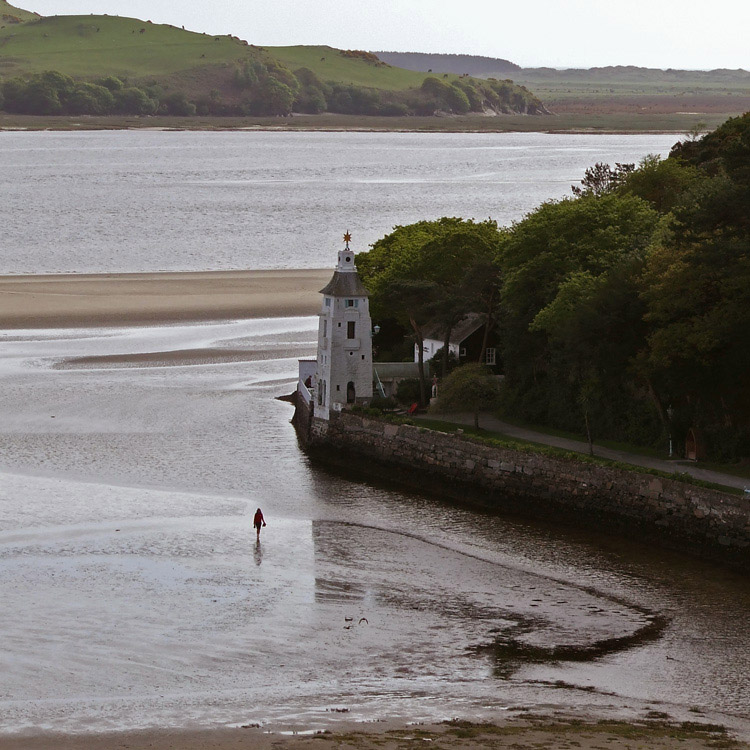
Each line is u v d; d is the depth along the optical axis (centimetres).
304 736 13388
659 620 18150
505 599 18988
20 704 14488
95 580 19300
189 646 16650
